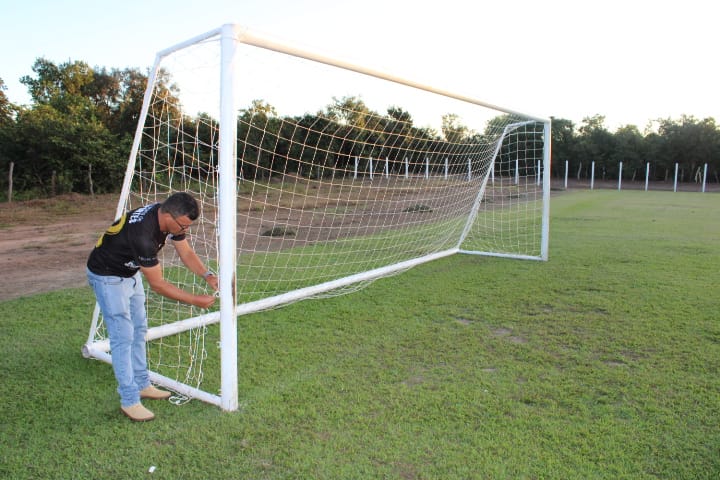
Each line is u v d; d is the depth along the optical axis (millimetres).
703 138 33688
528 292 5504
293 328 4328
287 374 3367
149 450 2436
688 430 2598
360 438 2537
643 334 4098
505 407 2869
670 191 28750
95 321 3633
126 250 2578
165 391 3055
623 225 11703
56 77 30594
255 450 2434
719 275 6199
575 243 9070
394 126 6891
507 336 4125
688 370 3377
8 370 3408
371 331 4246
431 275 6438
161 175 4293
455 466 2293
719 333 4086
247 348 3854
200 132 4105
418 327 4348
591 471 2248
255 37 2904
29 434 2588
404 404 2912
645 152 35812
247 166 10102
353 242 9250
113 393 3072
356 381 3242
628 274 6332
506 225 12016
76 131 18266
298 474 2236
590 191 27922
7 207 14250
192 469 2283
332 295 5398
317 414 2791
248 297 5527
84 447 2459
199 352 3836
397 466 2297
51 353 3721
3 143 16938
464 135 7645
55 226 11336
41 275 6418
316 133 6102
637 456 2367
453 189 8812
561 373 3354
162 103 3602
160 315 4754
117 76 31000
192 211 2568
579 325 4359
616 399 2969
